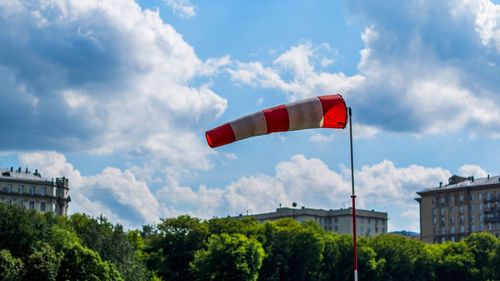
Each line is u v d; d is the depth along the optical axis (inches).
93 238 4677.7
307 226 7042.3
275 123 1259.2
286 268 6299.2
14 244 4136.3
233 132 1240.2
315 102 1294.3
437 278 7637.8
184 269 6166.3
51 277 3806.6
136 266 4842.5
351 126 1370.6
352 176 1417.3
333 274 6786.4
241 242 5772.6
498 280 7632.9
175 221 6323.8
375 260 7057.1
